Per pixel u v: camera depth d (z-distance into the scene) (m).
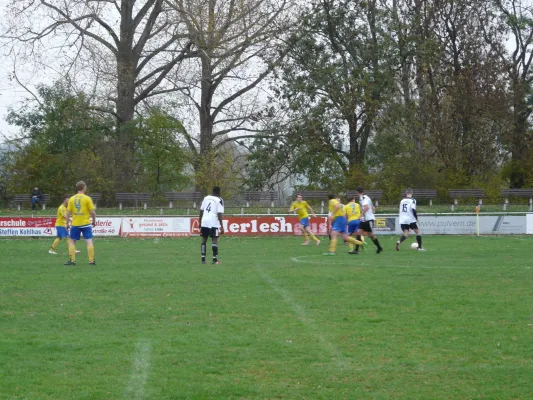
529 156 67.12
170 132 67.62
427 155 67.69
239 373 10.99
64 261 27.64
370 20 63.38
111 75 63.22
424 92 66.56
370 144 66.75
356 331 13.77
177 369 11.19
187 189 71.25
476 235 43.50
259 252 31.92
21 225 43.69
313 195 61.41
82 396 9.88
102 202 65.50
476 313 15.54
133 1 66.69
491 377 10.77
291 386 10.34
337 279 21.09
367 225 30.83
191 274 22.64
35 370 11.16
